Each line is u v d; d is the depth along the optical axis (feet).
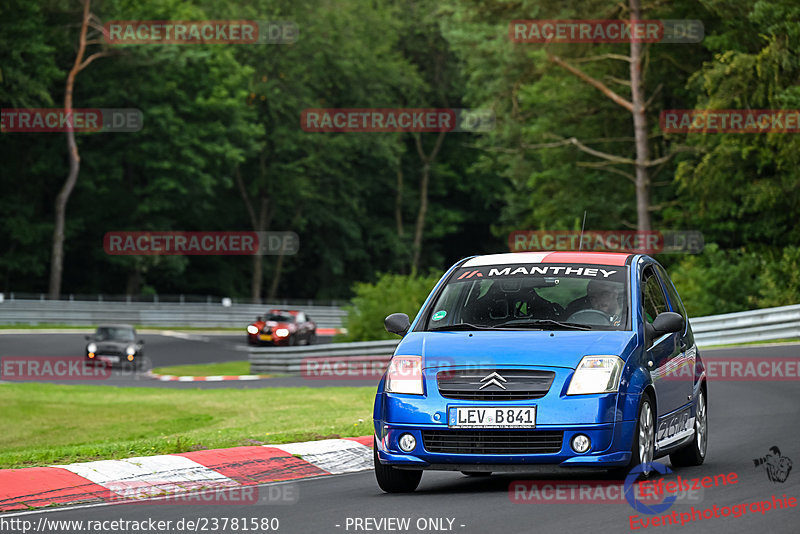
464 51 511.81
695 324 313.53
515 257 109.09
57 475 104.47
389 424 94.17
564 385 91.45
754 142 396.16
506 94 502.38
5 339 468.75
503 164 536.83
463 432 91.76
